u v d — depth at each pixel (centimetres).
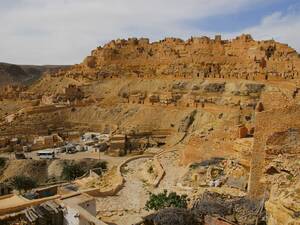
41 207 3036
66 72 17275
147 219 3088
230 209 3031
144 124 11344
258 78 11388
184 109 11350
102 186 5419
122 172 6147
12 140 11225
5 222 2852
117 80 15050
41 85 16650
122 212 4047
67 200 3259
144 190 4925
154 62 15438
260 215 2830
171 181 5066
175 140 10206
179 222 2922
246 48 13500
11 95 15362
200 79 12719
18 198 3381
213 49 14375
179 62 14538
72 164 9125
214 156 5112
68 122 12838
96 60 17112
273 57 12288
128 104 12850
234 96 10950
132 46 16662
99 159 9431
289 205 2070
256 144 3322
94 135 11775
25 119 12356
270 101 4022
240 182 3916
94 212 3325
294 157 3134
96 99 13962
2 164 9575
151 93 12975
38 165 9362
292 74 11025
